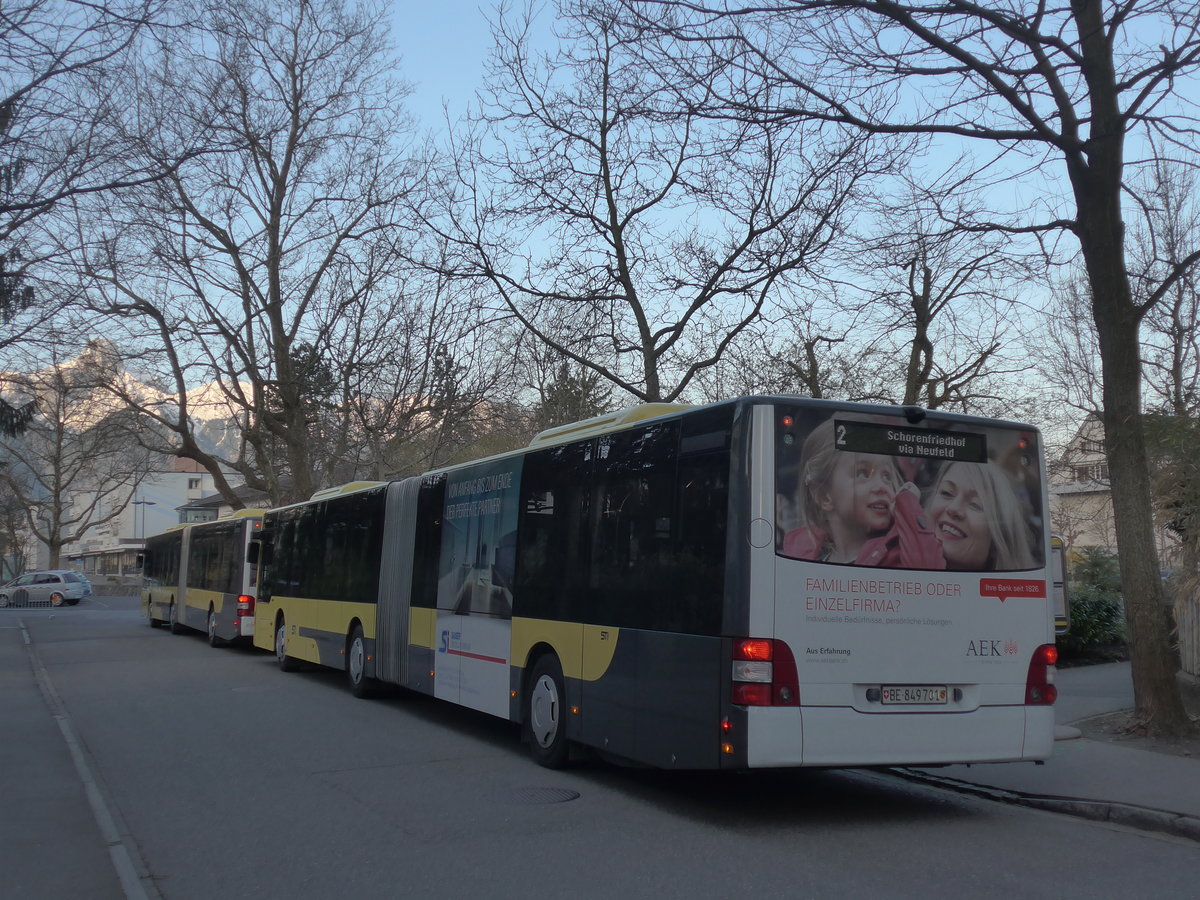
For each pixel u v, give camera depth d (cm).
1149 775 862
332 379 2825
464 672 1191
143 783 926
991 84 1003
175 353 2911
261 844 712
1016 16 986
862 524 754
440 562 1290
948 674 763
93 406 3425
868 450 766
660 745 793
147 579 3822
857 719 731
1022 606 796
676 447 816
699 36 1047
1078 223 1055
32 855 696
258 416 3019
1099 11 1020
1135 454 1039
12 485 6019
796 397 755
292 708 1438
